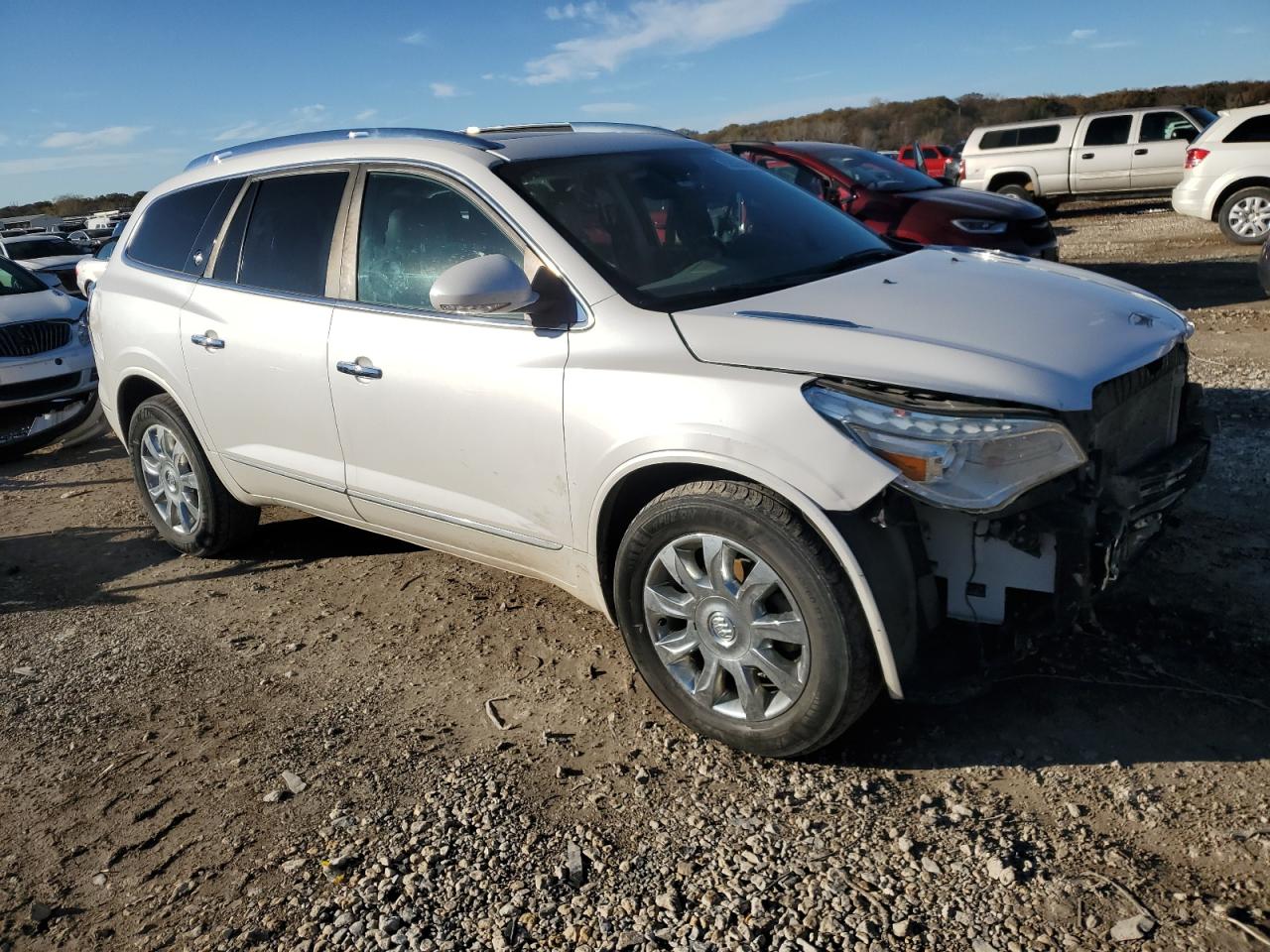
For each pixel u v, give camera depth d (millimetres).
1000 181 19797
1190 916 2289
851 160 9938
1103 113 18938
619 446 3041
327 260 4023
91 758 3377
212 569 4992
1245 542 4066
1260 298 9641
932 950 2270
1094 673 3281
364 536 5289
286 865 2752
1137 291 3535
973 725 3100
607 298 3225
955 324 2961
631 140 4109
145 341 4770
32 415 7777
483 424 3455
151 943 2520
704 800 2875
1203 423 3402
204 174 4773
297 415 4137
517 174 3586
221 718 3568
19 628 4461
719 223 3787
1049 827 2637
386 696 3633
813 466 2686
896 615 2693
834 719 2803
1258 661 3268
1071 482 2697
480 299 3076
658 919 2438
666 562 3041
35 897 2723
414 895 2588
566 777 3041
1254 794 2676
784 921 2391
